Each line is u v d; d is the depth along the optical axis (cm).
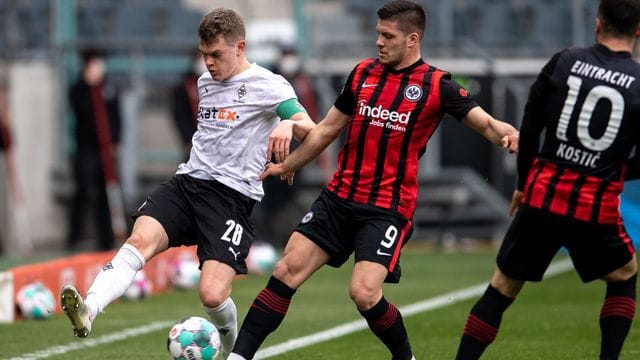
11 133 5616
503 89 6278
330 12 6681
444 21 6856
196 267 4319
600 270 2053
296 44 6531
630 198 5544
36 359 2578
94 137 5300
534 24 6969
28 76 6138
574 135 1977
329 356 2620
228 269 2220
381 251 2111
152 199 2288
